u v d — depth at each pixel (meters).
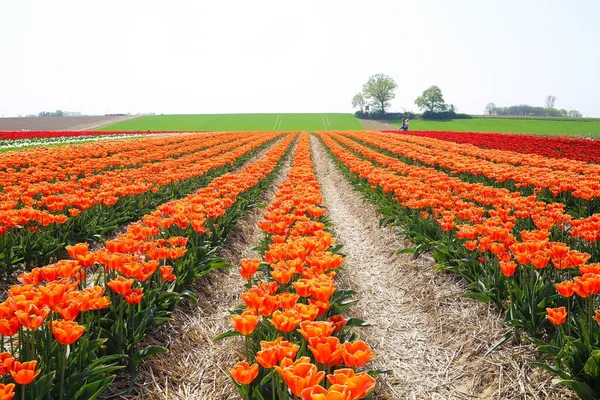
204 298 6.73
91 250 8.65
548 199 11.41
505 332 5.38
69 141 38.56
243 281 7.72
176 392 4.63
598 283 4.05
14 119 100.62
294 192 10.34
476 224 6.88
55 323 3.29
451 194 10.65
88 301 3.68
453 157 20.39
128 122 100.94
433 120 115.81
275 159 20.30
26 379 2.87
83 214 9.04
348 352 2.86
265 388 3.71
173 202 9.02
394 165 16.91
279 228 6.71
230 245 9.11
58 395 3.50
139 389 4.52
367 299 7.35
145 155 22.47
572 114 173.88
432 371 5.30
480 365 5.14
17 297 3.44
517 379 4.70
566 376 4.07
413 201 9.04
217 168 19.09
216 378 4.89
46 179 13.53
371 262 9.25
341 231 11.71
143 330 4.76
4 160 17.08
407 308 6.99
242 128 94.62
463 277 6.70
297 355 3.72
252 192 13.31
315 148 39.19
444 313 6.37
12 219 6.50
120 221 9.95
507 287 5.61
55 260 8.00
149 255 5.38
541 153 24.64
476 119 115.38
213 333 5.85
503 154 22.50
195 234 7.52
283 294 3.92
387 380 5.11
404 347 5.87
